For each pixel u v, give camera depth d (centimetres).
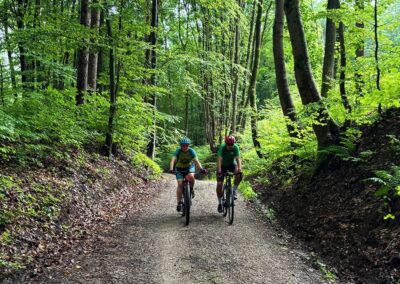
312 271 569
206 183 1521
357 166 798
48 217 718
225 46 2734
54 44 1230
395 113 854
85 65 1409
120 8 1217
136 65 1339
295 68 985
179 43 2925
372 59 844
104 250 643
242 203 1080
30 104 1070
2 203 663
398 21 895
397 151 733
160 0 2209
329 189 823
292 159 1209
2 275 493
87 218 815
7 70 1344
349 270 566
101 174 1115
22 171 831
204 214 934
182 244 682
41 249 609
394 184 612
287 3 975
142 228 793
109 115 1310
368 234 606
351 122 925
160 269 562
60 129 1055
